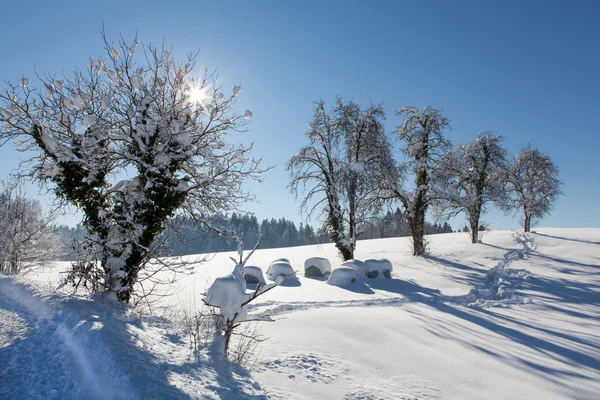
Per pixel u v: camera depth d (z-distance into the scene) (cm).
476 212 3181
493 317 1273
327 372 676
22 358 522
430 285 1892
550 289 1792
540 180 4059
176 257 966
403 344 891
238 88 952
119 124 1008
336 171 2433
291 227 11006
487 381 701
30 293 880
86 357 502
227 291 671
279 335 889
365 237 6116
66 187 924
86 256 936
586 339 1027
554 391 669
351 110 2502
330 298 1523
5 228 1855
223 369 589
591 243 2934
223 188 1061
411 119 2997
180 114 982
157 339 655
